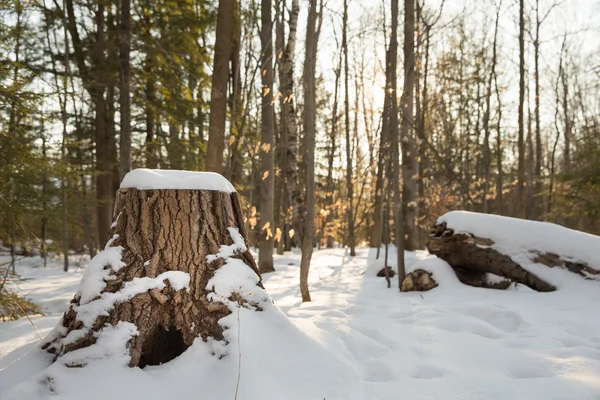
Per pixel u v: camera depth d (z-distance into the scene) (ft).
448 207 70.54
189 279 8.21
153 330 7.68
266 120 29.01
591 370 7.75
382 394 6.93
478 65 44.78
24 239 16.42
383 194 29.04
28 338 10.82
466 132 55.16
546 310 12.64
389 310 13.67
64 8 28.73
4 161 15.05
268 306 8.43
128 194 8.84
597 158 29.01
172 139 35.45
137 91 32.76
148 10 31.81
